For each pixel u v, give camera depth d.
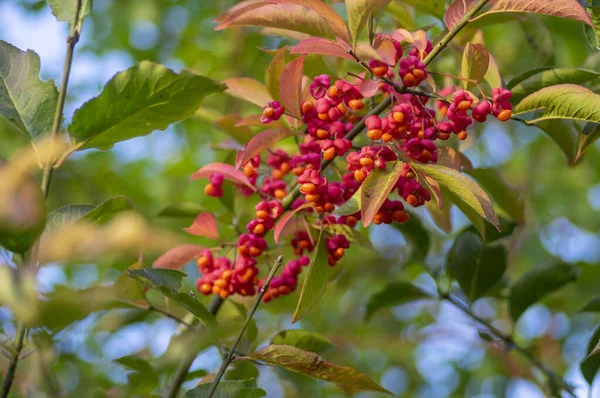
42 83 1.02
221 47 1.94
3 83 1.02
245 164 1.10
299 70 1.03
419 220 1.21
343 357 1.63
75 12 1.01
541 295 1.18
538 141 2.13
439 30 1.44
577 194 2.14
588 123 1.05
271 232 1.22
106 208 0.99
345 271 1.68
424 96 1.04
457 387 1.78
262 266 1.32
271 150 1.10
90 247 0.95
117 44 2.06
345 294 1.94
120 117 1.00
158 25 2.05
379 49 1.02
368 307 1.22
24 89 1.02
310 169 1.03
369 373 1.77
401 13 1.16
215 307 1.09
